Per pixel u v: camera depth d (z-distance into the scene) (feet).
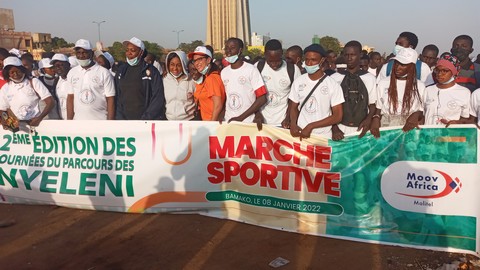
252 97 18.24
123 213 18.28
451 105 16.67
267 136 16.21
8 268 13.78
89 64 20.20
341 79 17.29
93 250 14.90
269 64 19.36
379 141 14.88
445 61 16.37
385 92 16.02
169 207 17.83
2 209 19.11
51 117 23.67
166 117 20.40
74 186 18.67
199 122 17.10
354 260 13.83
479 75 23.48
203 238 15.62
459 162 14.08
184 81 19.92
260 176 16.52
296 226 16.12
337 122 15.60
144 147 17.78
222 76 18.78
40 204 19.38
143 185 17.88
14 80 20.34
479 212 13.99
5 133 19.58
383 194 15.01
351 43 16.26
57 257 14.47
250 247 14.85
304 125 16.30
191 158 17.34
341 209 15.53
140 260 14.12
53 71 25.23
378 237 15.14
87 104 20.25
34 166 19.25
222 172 17.11
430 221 14.56
